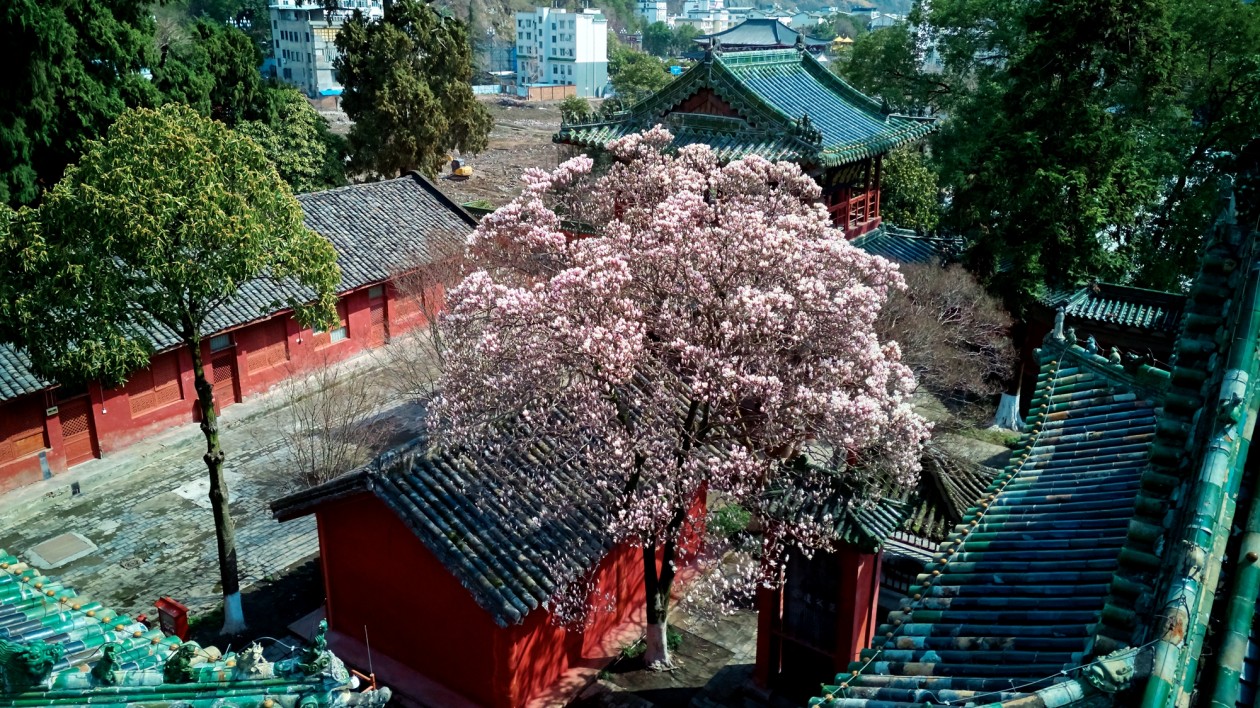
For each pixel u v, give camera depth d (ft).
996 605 31.14
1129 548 22.95
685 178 74.33
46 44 104.32
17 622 32.30
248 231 59.47
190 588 74.38
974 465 65.21
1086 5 93.40
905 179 137.18
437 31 176.14
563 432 60.23
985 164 103.45
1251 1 119.85
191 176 58.59
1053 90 98.89
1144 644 19.69
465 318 58.95
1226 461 21.80
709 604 69.41
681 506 57.88
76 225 55.98
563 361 57.52
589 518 60.34
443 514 56.49
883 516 55.11
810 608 57.67
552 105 387.14
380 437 93.35
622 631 67.87
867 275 64.23
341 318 115.03
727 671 63.52
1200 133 114.11
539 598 54.29
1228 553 21.95
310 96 364.79
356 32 162.91
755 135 100.58
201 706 23.41
